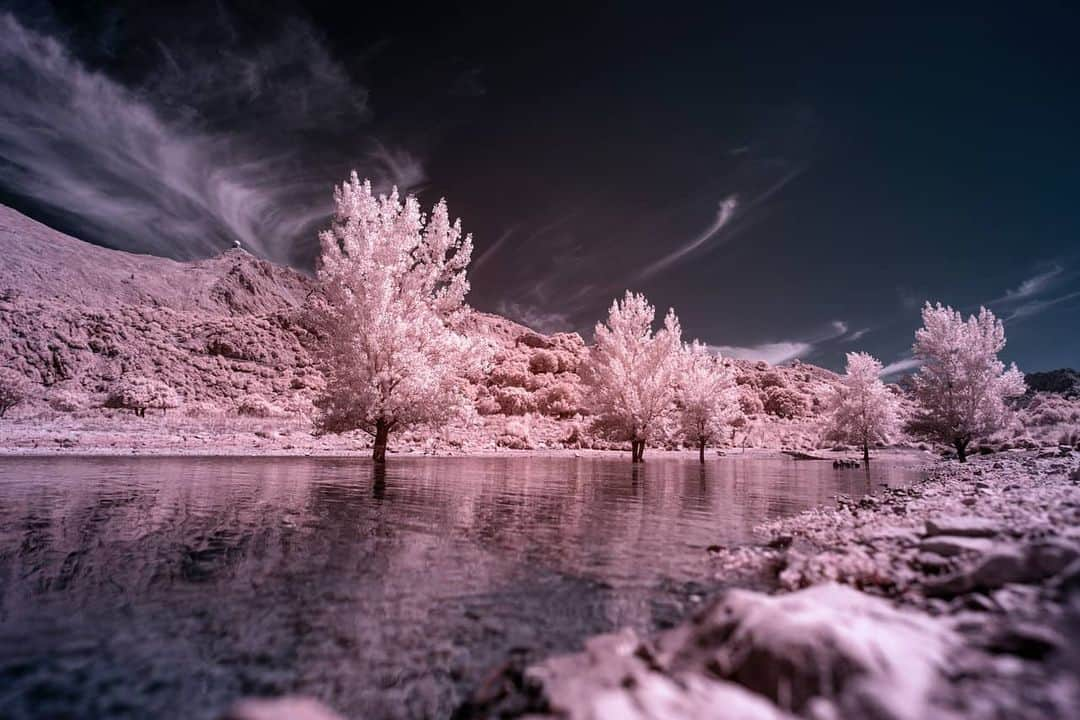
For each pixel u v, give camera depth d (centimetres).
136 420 5247
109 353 9906
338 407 2102
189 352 10444
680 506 1218
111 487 1334
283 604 486
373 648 393
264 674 349
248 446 3475
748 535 845
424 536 805
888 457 4931
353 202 2130
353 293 2158
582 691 277
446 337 2211
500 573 599
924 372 2691
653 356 3400
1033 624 296
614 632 427
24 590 509
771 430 9506
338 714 297
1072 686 234
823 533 792
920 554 523
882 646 267
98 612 456
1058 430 4147
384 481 1678
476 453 4278
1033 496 784
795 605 330
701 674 291
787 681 258
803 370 14512
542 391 9056
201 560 636
